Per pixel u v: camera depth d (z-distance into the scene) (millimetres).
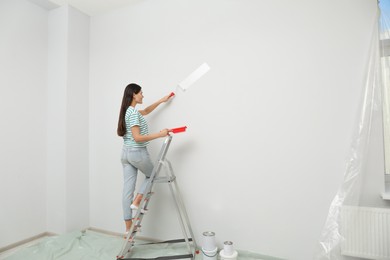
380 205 1794
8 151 2482
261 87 2188
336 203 1881
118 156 2818
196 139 2424
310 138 2021
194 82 2441
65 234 2592
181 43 2529
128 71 2801
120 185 2795
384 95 1815
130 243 2191
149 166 2369
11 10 2531
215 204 2328
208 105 2383
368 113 1832
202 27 2438
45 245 2365
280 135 2115
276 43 2146
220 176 2318
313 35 2027
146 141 2230
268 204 2137
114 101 2869
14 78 2549
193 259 2098
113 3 2789
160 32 2643
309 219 2002
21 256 2182
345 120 1920
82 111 2938
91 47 3047
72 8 2852
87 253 2268
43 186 2811
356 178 1841
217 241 2311
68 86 2775
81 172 2896
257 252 2160
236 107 2273
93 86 3010
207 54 2404
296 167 2057
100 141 2934
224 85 2324
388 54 1836
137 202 2273
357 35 1902
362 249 1754
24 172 2619
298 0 2082
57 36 2848
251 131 2213
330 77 1974
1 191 2416
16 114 2562
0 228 2396
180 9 2547
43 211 2799
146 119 2664
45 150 2846
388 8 1800
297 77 2072
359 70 1890
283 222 2084
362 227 1762
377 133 1812
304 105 2045
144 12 2738
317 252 1896
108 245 2420
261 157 2172
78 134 2877
